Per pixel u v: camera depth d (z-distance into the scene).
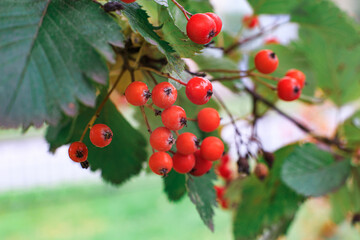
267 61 0.28
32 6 0.21
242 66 0.36
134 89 0.23
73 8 0.22
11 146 2.45
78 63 0.21
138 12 0.23
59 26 0.21
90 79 0.21
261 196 0.35
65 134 0.28
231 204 0.37
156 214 1.50
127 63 0.26
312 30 0.36
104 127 0.24
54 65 0.20
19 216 1.58
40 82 0.20
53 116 0.20
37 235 1.39
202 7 0.31
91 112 0.28
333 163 0.33
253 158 0.33
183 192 0.29
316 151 0.34
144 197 1.73
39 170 2.17
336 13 0.34
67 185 1.97
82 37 0.21
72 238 1.34
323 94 0.38
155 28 0.23
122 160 0.30
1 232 1.42
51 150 0.28
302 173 0.33
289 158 0.33
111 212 1.56
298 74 0.30
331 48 0.36
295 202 0.35
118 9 0.22
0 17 0.20
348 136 0.36
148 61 0.26
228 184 0.38
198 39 0.23
